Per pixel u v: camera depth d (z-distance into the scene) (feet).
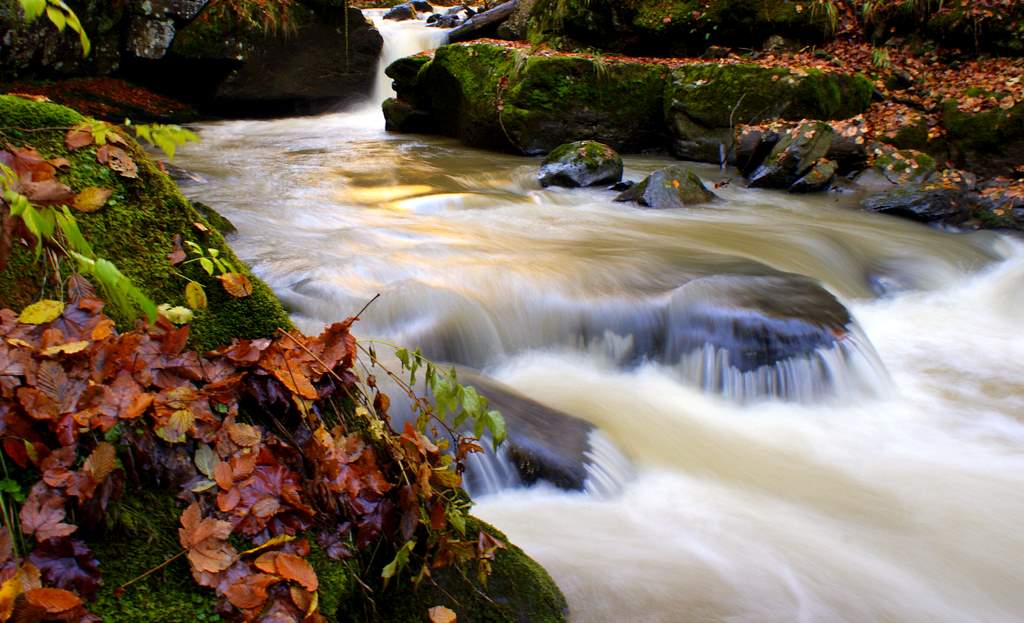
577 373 17.29
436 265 19.53
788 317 17.65
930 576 11.39
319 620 6.51
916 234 27.68
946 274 25.08
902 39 40.57
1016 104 32.65
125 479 6.34
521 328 17.71
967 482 14.30
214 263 8.17
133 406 6.52
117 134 8.20
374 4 74.28
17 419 5.95
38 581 5.53
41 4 4.81
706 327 17.66
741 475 14.03
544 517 11.66
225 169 31.68
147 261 7.75
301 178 30.48
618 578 10.42
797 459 14.88
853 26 41.55
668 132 38.19
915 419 16.93
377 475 7.71
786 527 12.33
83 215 7.51
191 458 6.78
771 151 33.22
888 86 38.24
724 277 19.54
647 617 9.78
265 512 6.86
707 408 16.57
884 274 24.70
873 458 15.14
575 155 31.50
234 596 6.30
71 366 6.43
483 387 13.92
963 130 33.42
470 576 8.13
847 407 17.03
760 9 41.42
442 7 72.79
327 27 49.55
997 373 19.35
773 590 10.64
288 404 7.58
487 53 39.88
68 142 7.80
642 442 14.65
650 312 18.21
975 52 38.52
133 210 7.93
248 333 7.95
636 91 38.14
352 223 24.14
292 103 50.39
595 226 25.68
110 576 5.92
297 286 17.25
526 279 18.86
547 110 37.37
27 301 6.69
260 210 24.81
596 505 12.23
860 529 12.56
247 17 46.14
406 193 28.84
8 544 5.54
